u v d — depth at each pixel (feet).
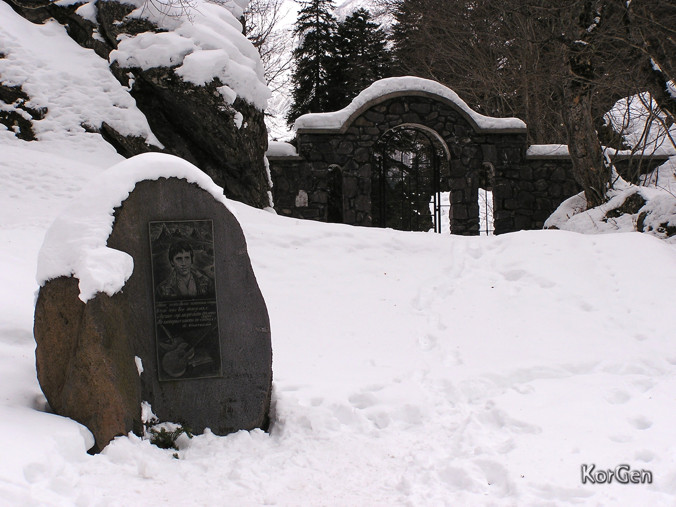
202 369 18.25
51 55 50.14
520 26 74.13
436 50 86.99
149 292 17.95
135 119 48.67
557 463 15.60
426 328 27.40
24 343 21.07
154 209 18.03
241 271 18.67
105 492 13.93
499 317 27.37
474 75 84.58
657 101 43.65
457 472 15.60
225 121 49.60
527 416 18.53
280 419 18.93
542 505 13.78
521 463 15.70
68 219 17.29
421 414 19.54
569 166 63.36
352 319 28.50
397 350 25.67
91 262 16.51
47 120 46.88
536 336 25.39
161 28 51.16
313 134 62.03
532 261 32.04
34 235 32.22
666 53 43.62
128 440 16.16
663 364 22.47
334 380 22.48
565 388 20.59
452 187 63.00
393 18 117.70
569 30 50.67
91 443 15.93
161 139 50.08
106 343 16.26
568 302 28.07
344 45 111.55
